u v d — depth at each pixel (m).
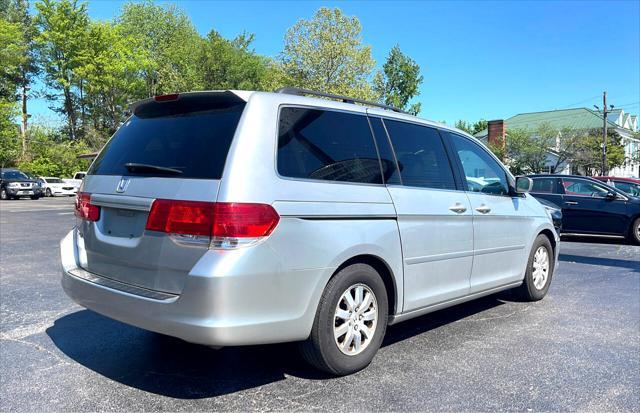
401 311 3.92
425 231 4.06
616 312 5.45
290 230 3.09
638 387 3.48
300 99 3.50
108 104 46.38
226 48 45.97
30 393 3.26
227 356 3.95
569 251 10.48
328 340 3.35
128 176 3.41
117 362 3.81
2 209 20.39
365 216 3.55
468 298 4.67
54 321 4.82
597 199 12.16
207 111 3.40
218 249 2.87
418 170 4.21
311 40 34.00
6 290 6.05
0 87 42.19
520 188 5.35
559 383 3.53
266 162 3.11
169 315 2.93
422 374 3.65
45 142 43.28
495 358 4.00
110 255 3.39
